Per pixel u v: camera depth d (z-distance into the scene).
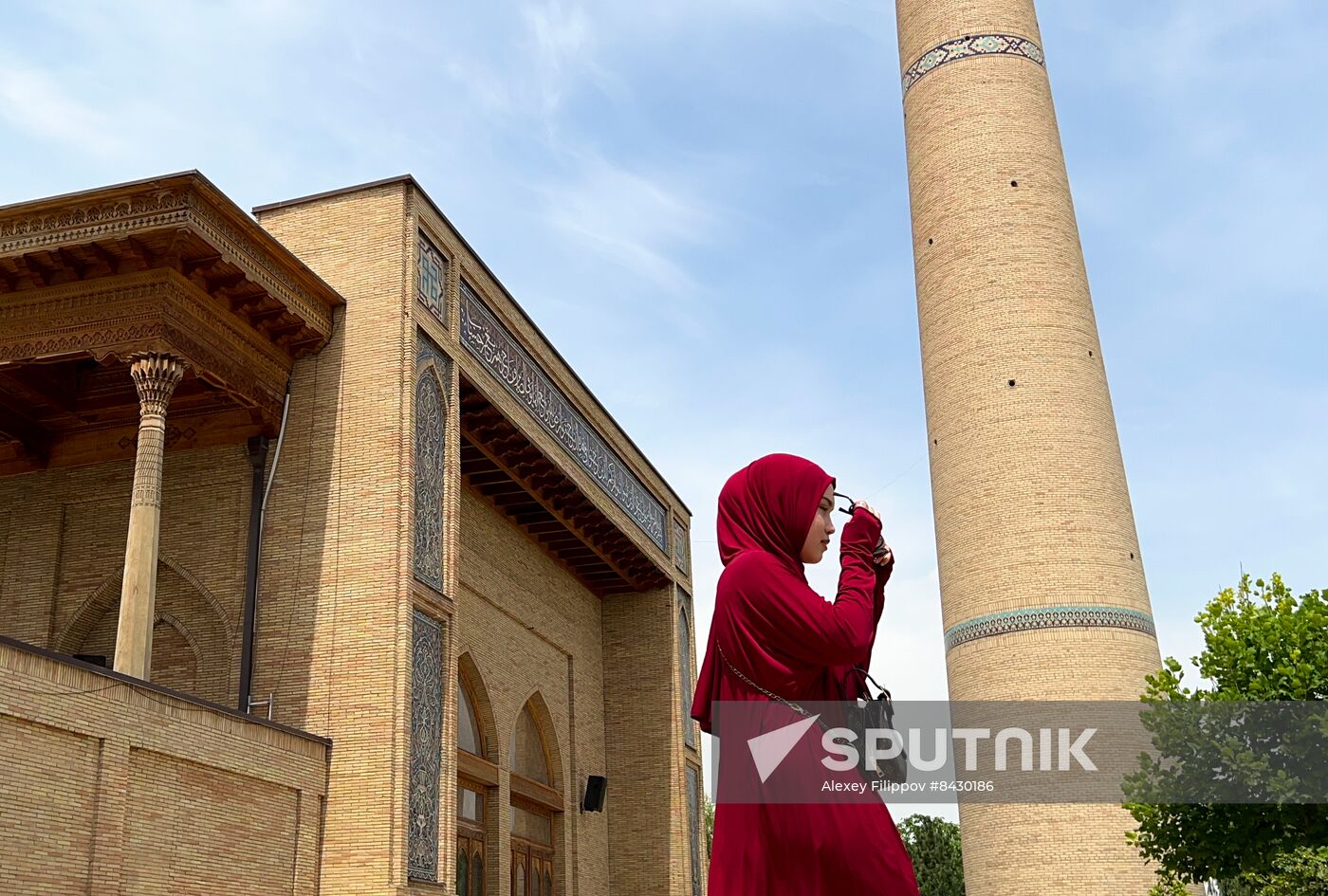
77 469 16.34
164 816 11.66
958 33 26.14
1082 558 22.56
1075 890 21.08
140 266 13.59
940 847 47.22
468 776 18.53
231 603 15.01
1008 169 25.00
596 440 22.42
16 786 10.15
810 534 2.54
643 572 24.84
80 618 15.70
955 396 24.23
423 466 15.64
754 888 2.32
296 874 13.35
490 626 20.09
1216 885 21.92
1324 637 17.81
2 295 13.91
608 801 24.22
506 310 18.75
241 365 14.68
